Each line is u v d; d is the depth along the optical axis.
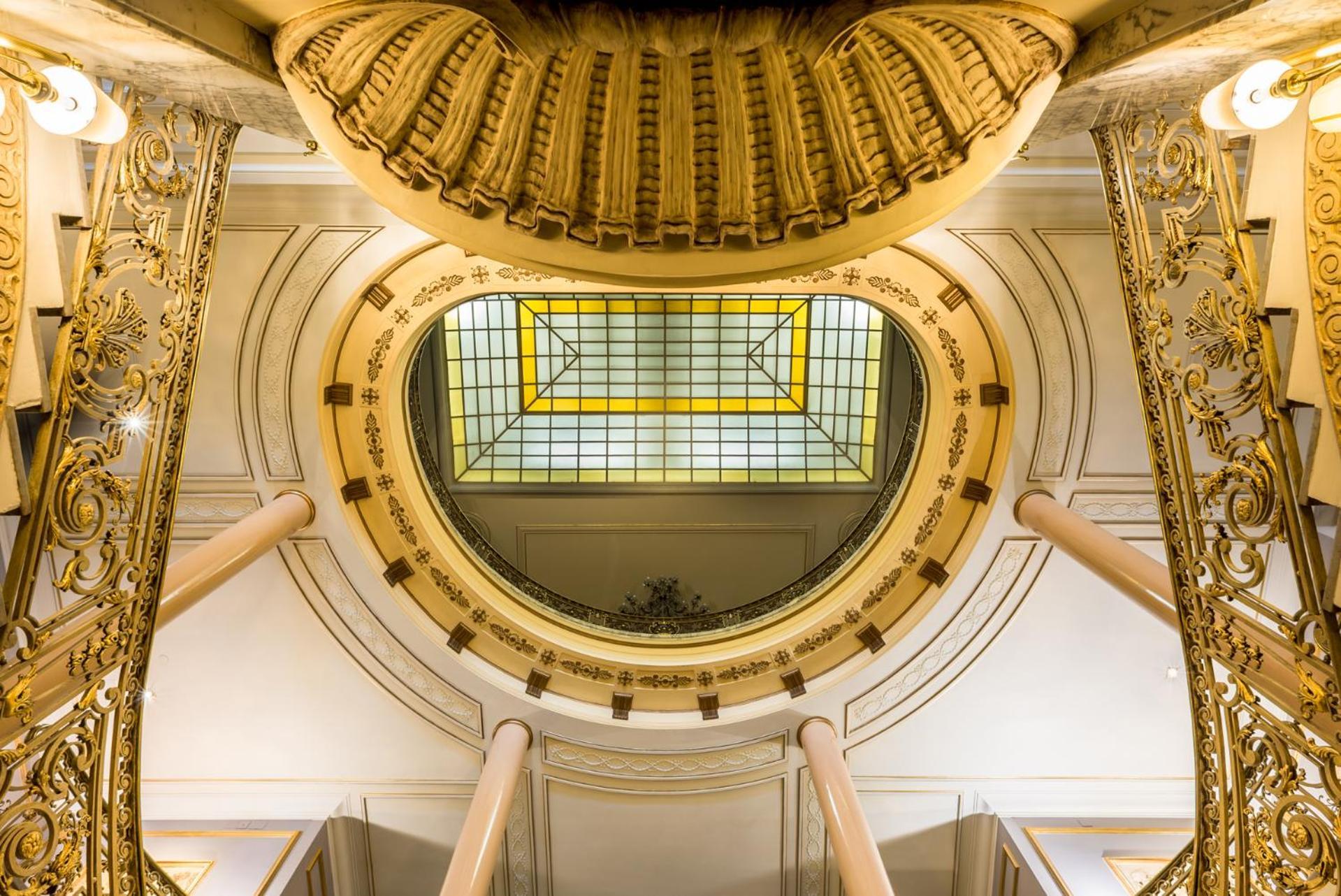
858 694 7.21
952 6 2.85
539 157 3.84
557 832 7.68
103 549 2.84
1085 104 3.20
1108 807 7.38
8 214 2.31
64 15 2.29
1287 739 2.71
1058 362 6.20
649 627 8.11
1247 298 2.77
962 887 7.65
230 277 5.92
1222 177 2.89
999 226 5.90
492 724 7.31
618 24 2.85
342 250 5.91
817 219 3.91
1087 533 5.59
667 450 10.40
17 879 2.54
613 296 9.05
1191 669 3.21
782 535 10.69
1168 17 2.53
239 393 6.20
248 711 7.26
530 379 9.96
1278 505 2.66
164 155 3.01
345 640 7.00
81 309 2.64
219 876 6.48
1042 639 7.02
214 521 6.56
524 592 7.91
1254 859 2.89
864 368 9.87
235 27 2.71
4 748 2.45
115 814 2.97
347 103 3.24
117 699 2.96
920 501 6.84
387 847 7.66
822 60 3.08
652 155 3.93
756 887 7.85
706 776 7.45
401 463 6.72
